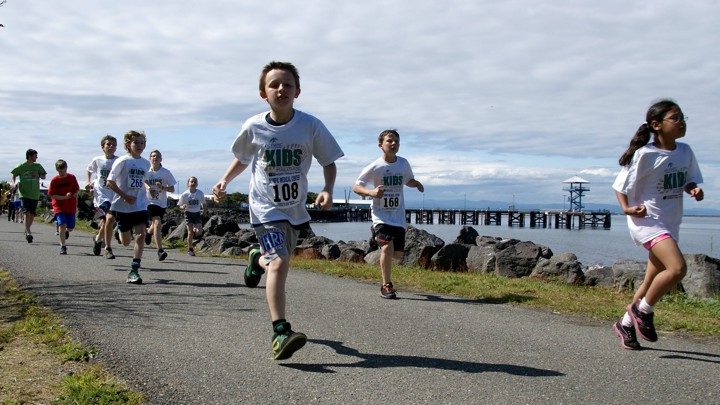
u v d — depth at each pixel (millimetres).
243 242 14602
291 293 7480
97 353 4516
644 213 4703
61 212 11461
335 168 4648
